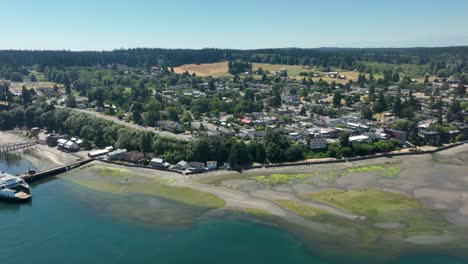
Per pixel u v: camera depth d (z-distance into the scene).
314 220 116.81
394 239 105.75
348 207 125.88
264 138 184.00
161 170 163.12
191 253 99.31
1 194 133.50
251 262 95.25
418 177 155.38
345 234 108.50
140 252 100.00
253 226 113.19
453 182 149.62
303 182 148.75
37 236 108.56
